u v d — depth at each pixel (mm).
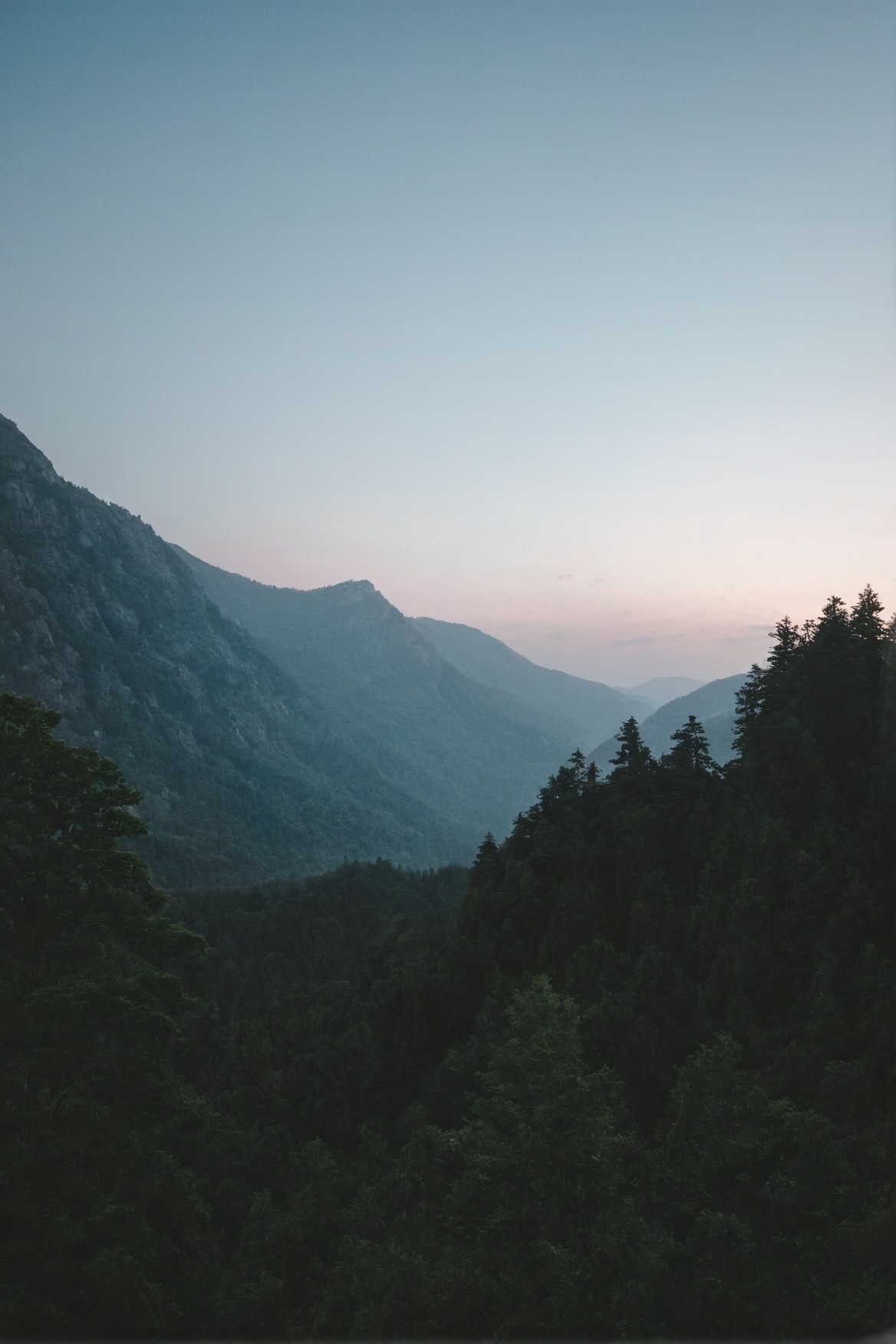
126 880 38781
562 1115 30156
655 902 69875
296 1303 43875
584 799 97188
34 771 36156
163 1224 34156
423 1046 74688
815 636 79938
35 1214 27062
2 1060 30812
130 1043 32281
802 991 51594
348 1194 52844
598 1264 28406
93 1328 27984
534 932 81250
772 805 68562
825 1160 29719
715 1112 31203
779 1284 27062
